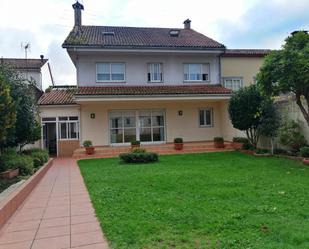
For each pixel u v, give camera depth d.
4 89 8.93
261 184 8.37
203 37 24.52
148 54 21.39
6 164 9.91
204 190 7.76
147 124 21.39
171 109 21.70
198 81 22.27
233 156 15.77
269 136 15.84
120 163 14.48
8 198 6.45
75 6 24.41
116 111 20.95
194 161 14.16
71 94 22.23
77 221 5.80
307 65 11.24
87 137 20.52
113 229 5.08
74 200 7.53
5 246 4.74
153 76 21.72
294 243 4.30
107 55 20.92
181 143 19.11
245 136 18.94
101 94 18.45
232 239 4.49
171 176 9.99
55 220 5.95
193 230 4.91
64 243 4.75
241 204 6.33
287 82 12.07
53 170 13.44
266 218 5.37
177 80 21.94
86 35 22.20
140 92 19.23
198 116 22.16
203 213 5.75
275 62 12.39
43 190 8.96
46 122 20.27
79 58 20.64
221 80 23.53
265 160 13.71
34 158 12.62
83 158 17.84
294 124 14.32
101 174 11.14
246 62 24.17
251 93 16.33
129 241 4.58
